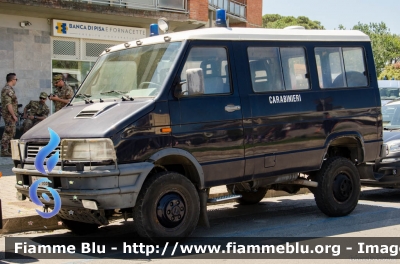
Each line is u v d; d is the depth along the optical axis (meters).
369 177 9.56
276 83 8.08
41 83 18.23
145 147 6.66
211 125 7.27
